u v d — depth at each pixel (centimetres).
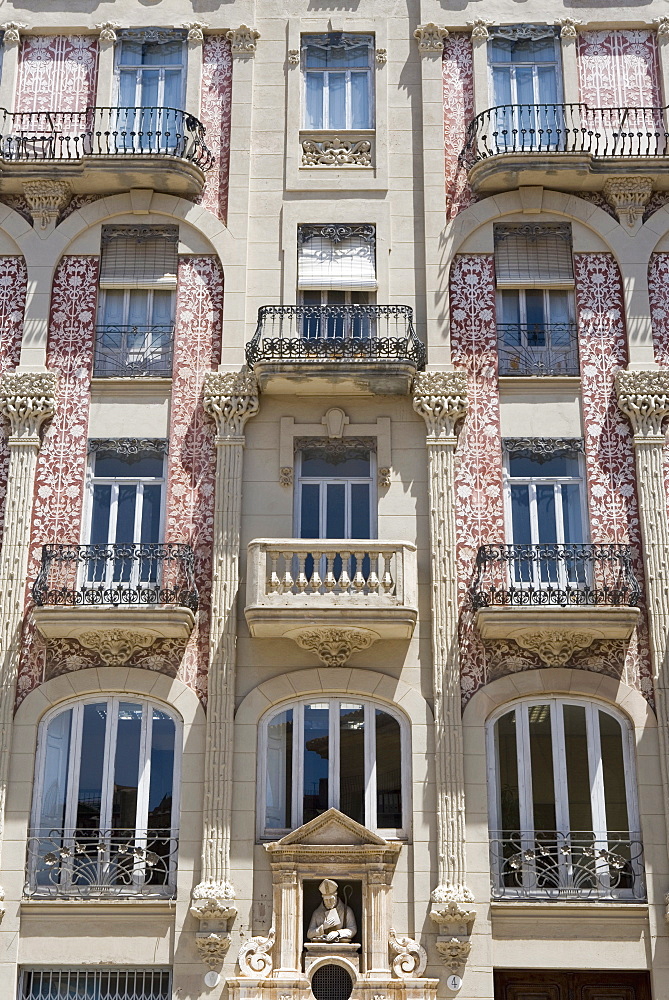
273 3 2600
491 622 2131
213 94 2539
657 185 2438
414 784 2105
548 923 2042
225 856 2061
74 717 2167
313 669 2175
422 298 2394
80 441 2311
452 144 2491
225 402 2305
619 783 2127
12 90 2538
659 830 2080
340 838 2072
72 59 2570
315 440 2320
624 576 2191
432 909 2025
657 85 2530
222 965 2022
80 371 2355
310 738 2161
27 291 2392
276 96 2534
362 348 2295
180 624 2139
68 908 2052
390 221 2442
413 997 1986
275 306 2355
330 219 2442
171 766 2139
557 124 2494
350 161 2486
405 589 2147
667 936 2022
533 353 2373
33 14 2580
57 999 2027
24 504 2259
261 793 2130
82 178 2425
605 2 2567
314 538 2275
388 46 2566
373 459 2320
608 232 2419
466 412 2308
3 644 2180
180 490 2278
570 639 2164
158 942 2034
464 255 2416
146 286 2422
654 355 2344
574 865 2080
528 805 2116
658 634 2170
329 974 2023
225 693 2148
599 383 2334
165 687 2164
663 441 2275
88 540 2272
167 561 2217
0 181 2436
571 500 2292
